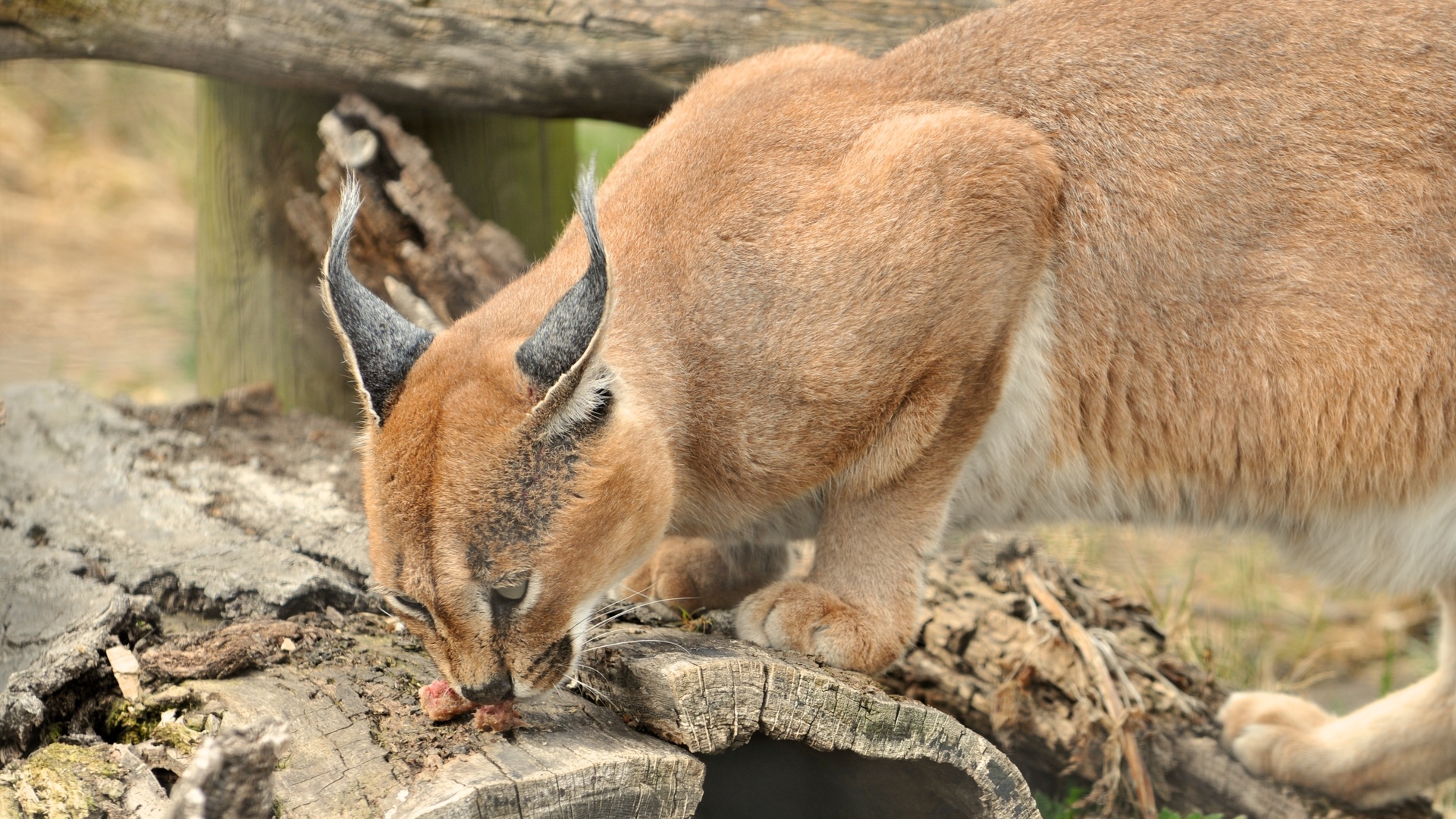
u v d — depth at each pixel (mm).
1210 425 7789
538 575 6320
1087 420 7980
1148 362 7777
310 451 10320
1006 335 7680
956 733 6691
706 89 8453
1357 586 8305
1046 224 7660
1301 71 7688
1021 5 8273
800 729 6445
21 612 7352
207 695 6605
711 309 7340
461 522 6227
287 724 6145
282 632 7113
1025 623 9094
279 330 12102
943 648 8938
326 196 11156
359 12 10555
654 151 7918
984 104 7855
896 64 8078
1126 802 8648
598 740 6227
